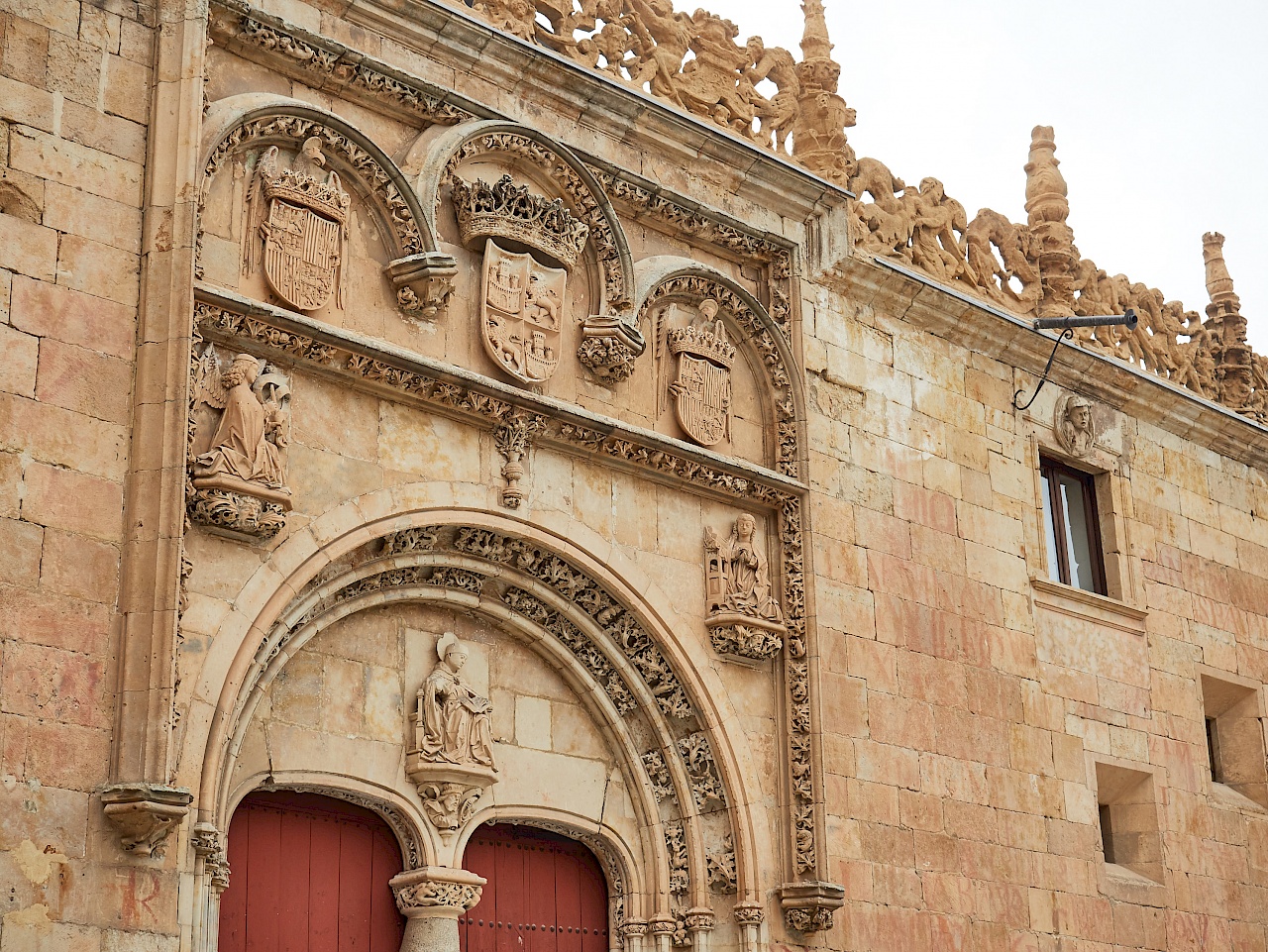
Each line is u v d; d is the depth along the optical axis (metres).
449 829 16.73
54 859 13.27
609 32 19.19
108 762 13.71
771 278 20.30
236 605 14.98
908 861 19.30
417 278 16.73
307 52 16.58
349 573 16.25
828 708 19.00
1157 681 23.27
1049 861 20.84
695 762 18.30
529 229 17.75
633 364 18.58
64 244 14.48
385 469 16.44
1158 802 22.55
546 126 18.48
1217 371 26.19
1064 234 23.77
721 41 20.36
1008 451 22.28
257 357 15.70
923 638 20.33
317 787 16.08
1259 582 25.52
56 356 14.21
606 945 18.19
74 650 13.75
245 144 16.00
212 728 14.57
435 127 17.56
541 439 17.61
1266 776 24.30
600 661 18.17
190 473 14.87
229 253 15.78
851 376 20.58
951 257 22.23
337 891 16.44
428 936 16.50
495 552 17.31
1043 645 21.83
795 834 18.44
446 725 16.83
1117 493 23.73
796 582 19.17
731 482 18.98
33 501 13.82
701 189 19.75
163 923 13.66
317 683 16.27
